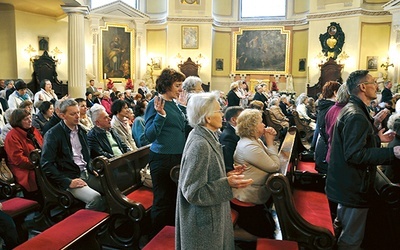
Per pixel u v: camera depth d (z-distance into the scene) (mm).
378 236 3172
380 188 2980
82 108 5273
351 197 2611
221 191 1972
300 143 5059
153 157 3119
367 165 2527
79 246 2693
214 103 2072
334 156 2689
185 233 2021
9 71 13625
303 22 17844
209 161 2006
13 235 2854
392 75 15094
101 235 3248
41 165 3455
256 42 18672
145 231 3551
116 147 4320
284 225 2701
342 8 16234
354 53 16000
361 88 2598
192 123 2105
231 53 18984
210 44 18312
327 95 4008
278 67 18516
